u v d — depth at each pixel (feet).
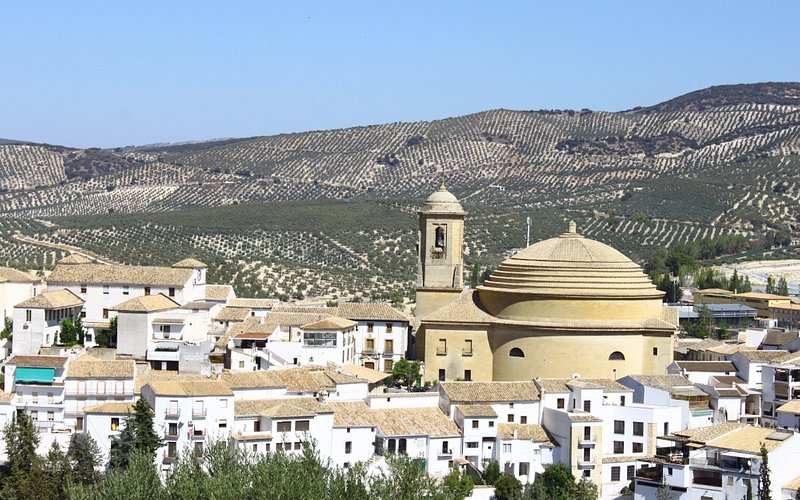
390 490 472.44
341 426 592.60
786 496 520.83
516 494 558.56
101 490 473.67
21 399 609.01
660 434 610.65
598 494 590.96
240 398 605.73
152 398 581.12
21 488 539.70
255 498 452.35
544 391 628.69
